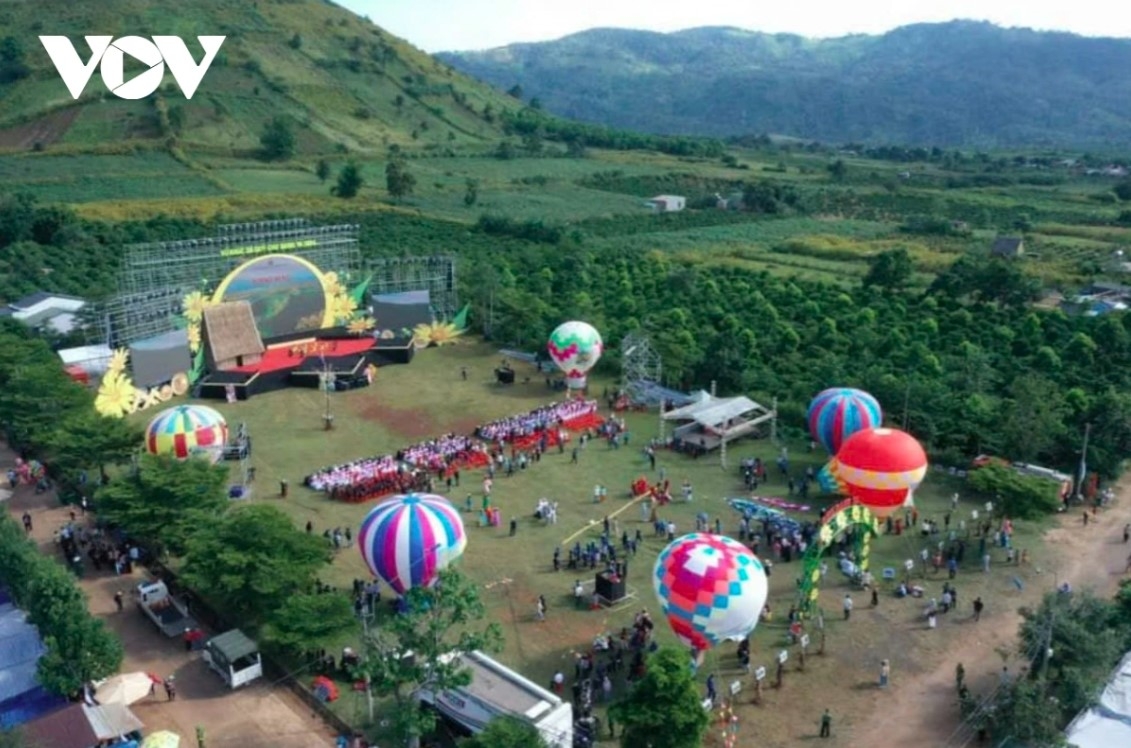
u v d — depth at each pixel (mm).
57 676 46938
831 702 50781
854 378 92312
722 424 84812
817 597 60219
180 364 98812
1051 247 181375
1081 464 74688
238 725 48625
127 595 60719
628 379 98188
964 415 83188
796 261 168625
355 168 195500
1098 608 50531
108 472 77688
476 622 57656
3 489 75125
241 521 56656
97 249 146625
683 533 69562
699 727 41844
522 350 115438
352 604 56438
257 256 112250
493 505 74062
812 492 76312
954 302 129750
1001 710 46312
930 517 71688
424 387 102875
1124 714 45031
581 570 64438
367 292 122938
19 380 81312
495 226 179125
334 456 84438
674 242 184125
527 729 41406
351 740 47156
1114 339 108062
